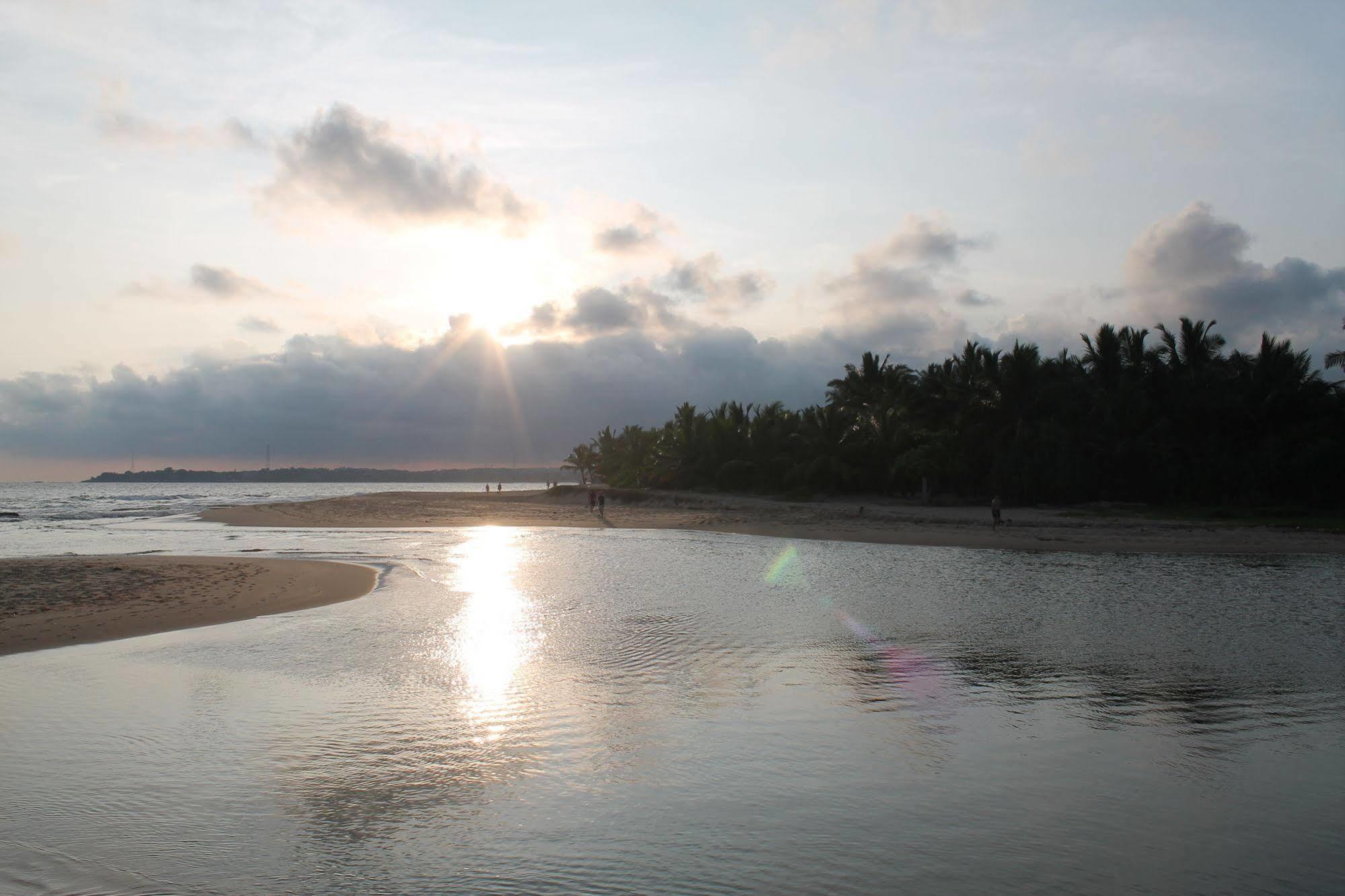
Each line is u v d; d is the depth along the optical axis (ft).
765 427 247.09
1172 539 116.06
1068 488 175.52
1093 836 22.00
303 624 52.54
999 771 26.63
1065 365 199.41
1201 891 19.16
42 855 20.80
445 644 45.88
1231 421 174.60
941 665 40.81
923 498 187.11
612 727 30.94
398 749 28.53
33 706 33.68
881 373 220.64
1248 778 26.03
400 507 241.55
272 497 431.84
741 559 96.37
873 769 26.76
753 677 38.24
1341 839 21.77
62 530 160.76
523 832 22.17
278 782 25.61
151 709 33.19
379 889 19.26
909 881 19.63
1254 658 42.42
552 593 66.39
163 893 19.02
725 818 23.08
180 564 86.02
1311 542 112.37
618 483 307.17
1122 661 41.50
